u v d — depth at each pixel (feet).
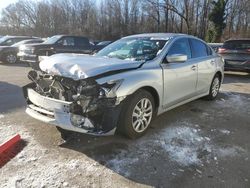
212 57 20.44
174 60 14.52
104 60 13.38
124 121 12.70
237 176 10.64
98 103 11.36
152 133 14.33
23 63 49.57
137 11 175.22
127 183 10.03
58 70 12.21
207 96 21.03
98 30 187.01
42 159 11.43
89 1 195.72
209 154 12.31
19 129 14.38
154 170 10.89
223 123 16.30
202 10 149.79
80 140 13.20
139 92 13.04
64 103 11.55
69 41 45.27
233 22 149.59
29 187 9.64
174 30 157.69
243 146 13.23
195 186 9.96
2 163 11.08
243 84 29.96
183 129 15.07
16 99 20.58
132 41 16.94
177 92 15.93
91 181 10.08
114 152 12.16
